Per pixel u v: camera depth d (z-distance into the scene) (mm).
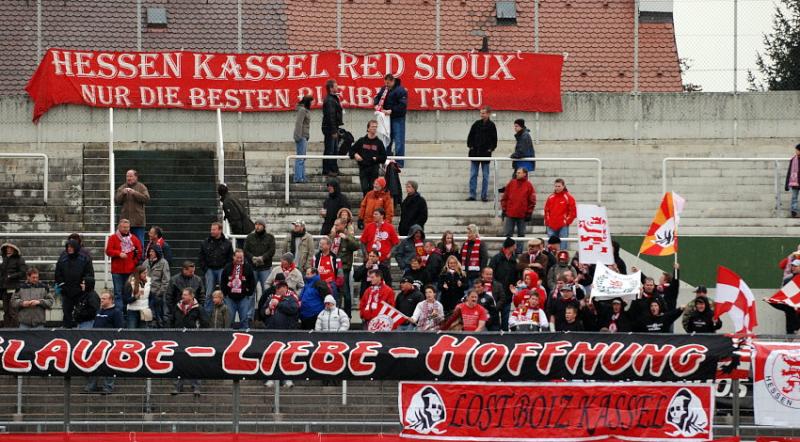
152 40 101875
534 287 68812
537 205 90312
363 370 59469
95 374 59312
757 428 59969
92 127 97750
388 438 59844
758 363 59625
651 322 68312
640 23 104688
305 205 88375
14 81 100625
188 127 98438
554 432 59594
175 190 89750
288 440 59812
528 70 99688
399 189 84500
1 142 97188
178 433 59688
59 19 101312
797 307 68188
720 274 60625
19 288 70625
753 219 89188
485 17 104375
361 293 74250
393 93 91250
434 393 59719
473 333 59750
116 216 89250
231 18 103188
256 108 98500
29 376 59719
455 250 74125
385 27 103375
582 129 99938
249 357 59344
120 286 73000
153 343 59469
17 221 88812
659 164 93000
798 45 100562
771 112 99938
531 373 59625
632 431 59719
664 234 70875
